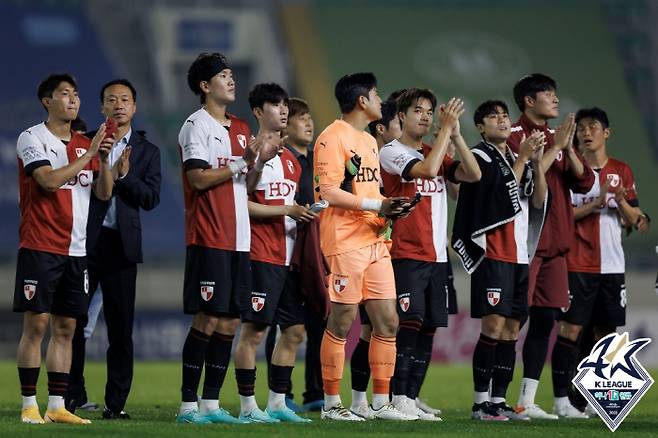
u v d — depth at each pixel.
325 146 32.03
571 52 131.75
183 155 30.34
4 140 115.88
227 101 30.89
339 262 32.00
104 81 123.94
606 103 126.19
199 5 127.88
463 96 125.62
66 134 30.97
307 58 125.94
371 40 129.62
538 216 35.84
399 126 38.22
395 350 32.84
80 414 35.72
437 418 33.72
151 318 83.50
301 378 59.53
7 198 111.94
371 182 32.38
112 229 33.16
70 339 30.91
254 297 31.88
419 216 33.97
